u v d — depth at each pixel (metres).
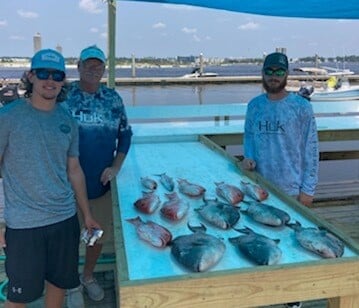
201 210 1.80
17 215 1.68
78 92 2.27
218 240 1.49
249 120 2.47
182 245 1.44
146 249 1.52
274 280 1.36
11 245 1.70
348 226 3.72
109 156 2.37
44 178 1.69
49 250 1.77
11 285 1.73
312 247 1.48
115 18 3.67
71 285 1.88
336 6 3.55
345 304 1.46
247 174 2.47
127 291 1.26
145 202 1.87
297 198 2.39
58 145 1.72
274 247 1.44
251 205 1.85
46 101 1.67
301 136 2.35
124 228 1.70
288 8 3.67
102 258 2.75
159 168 2.70
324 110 5.30
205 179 2.42
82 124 2.27
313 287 1.39
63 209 1.77
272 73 2.28
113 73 3.74
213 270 1.36
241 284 1.33
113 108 2.34
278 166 2.36
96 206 2.42
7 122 1.62
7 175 1.69
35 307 2.35
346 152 5.17
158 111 4.69
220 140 4.32
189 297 1.31
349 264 1.41
